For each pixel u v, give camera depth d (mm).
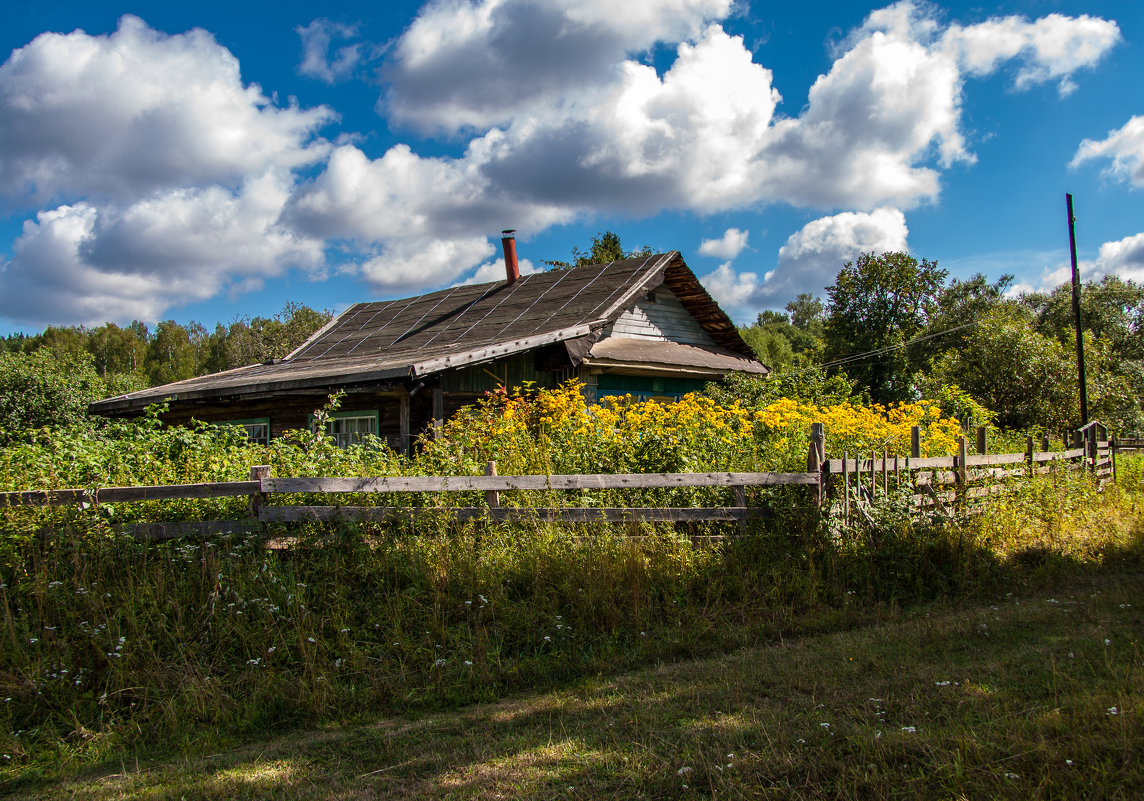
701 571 6586
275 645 5027
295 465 7473
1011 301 44781
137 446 7422
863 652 5141
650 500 7508
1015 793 2902
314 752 3979
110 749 4129
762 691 4484
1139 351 48969
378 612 5578
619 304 14500
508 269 18656
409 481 6234
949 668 4680
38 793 3639
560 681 5016
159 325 105500
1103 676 4277
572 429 9008
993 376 23562
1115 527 9289
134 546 5746
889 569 7105
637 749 3709
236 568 5590
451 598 5734
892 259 41562
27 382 26156
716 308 18000
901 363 39781
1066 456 11836
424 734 4156
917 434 9188
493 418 9289
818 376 18109
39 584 5199
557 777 3467
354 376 10609
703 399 11328
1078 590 6875
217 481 7035
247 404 14289
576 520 6738
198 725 4418
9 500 5738
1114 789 2893
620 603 6055
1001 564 7531
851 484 7734
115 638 4961
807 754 3479
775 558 6945
